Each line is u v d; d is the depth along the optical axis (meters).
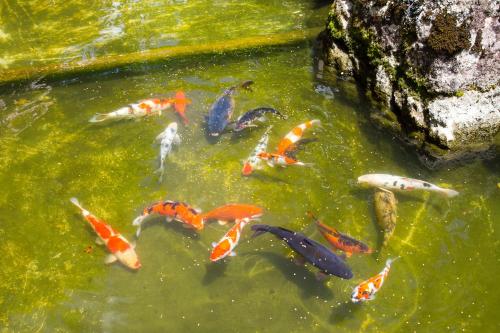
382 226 3.79
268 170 4.14
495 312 3.48
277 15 5.50
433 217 3.86
